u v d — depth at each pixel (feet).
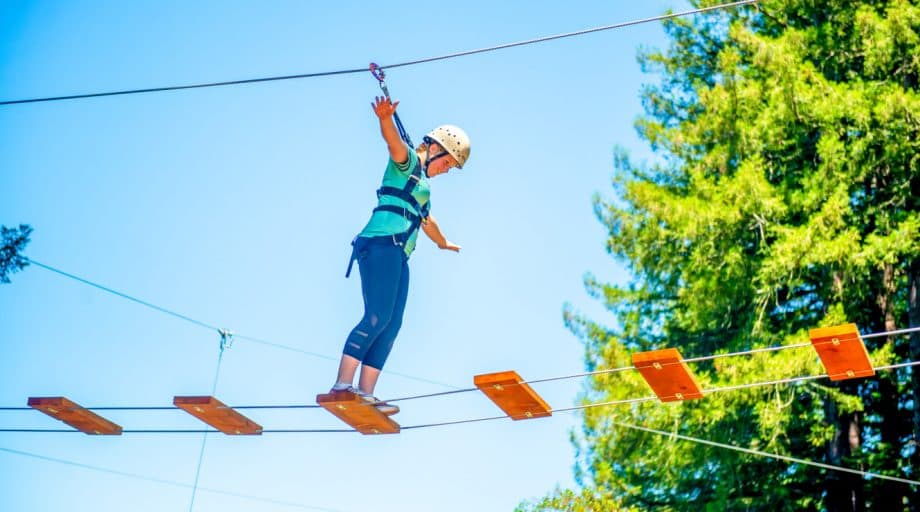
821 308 59.77
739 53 69.56
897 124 55.98
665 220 62.13
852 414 60.49
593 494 66.80
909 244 54.13
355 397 25.68
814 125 60.13
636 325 68.49
